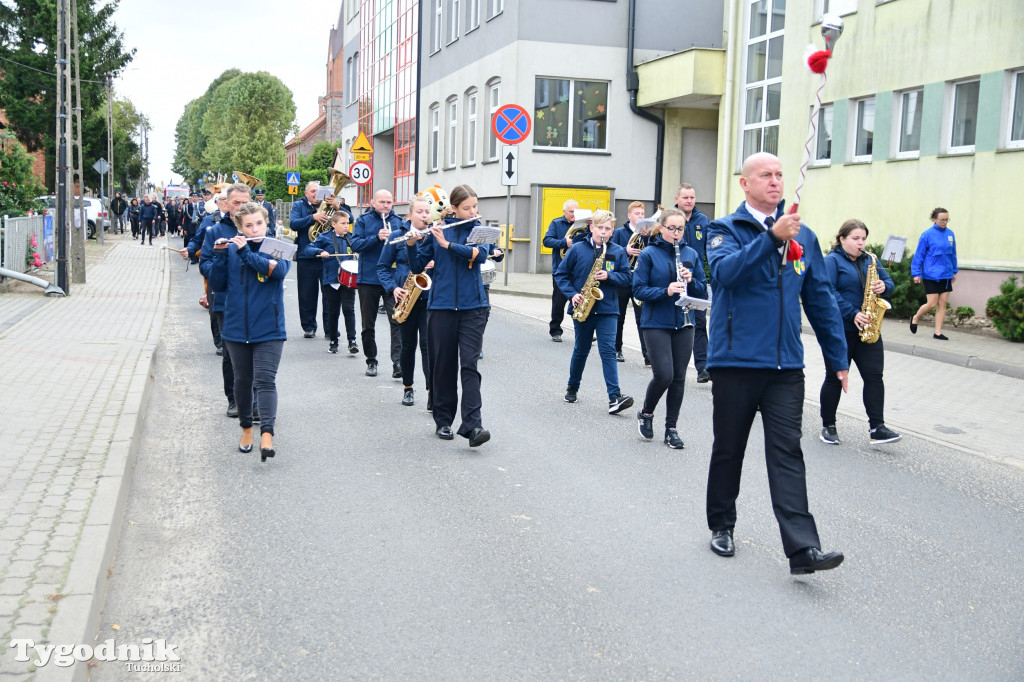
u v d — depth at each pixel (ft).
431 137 113.50
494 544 17.63
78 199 64.85
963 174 53.06
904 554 17.84
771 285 16.35
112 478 19.36
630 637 13.87
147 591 15.29
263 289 22.93
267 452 22.43
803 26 66.23
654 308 25.46
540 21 83.97
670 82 79.97
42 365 32.30
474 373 24.49
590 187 84.99
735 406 16.78
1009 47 49.93
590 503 20.31
